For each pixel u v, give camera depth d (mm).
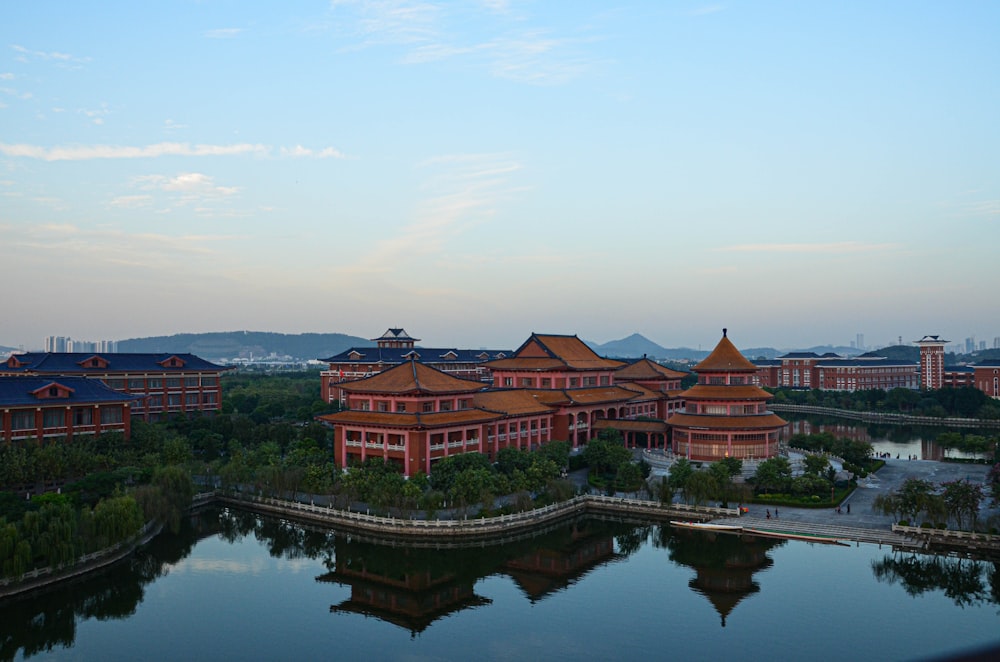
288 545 83250
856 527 82750
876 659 53062
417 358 188250
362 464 96438
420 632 58750
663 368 169375
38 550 63656
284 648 55906
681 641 56469
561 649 55406
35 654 55469
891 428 193875
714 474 91875
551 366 129125
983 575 70062
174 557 78375
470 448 104000
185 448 104125
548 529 88188
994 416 192750
